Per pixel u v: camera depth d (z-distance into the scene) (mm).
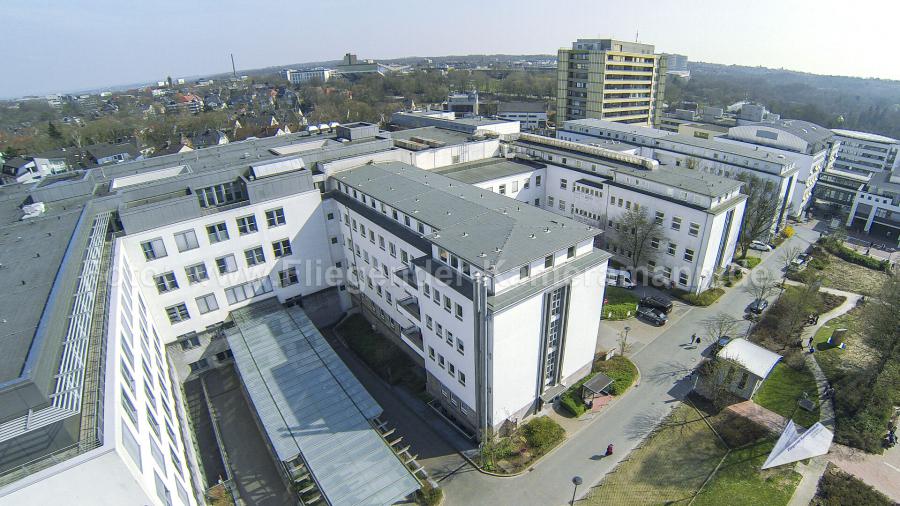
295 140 67875
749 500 31219
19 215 42062
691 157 80000
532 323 34844
